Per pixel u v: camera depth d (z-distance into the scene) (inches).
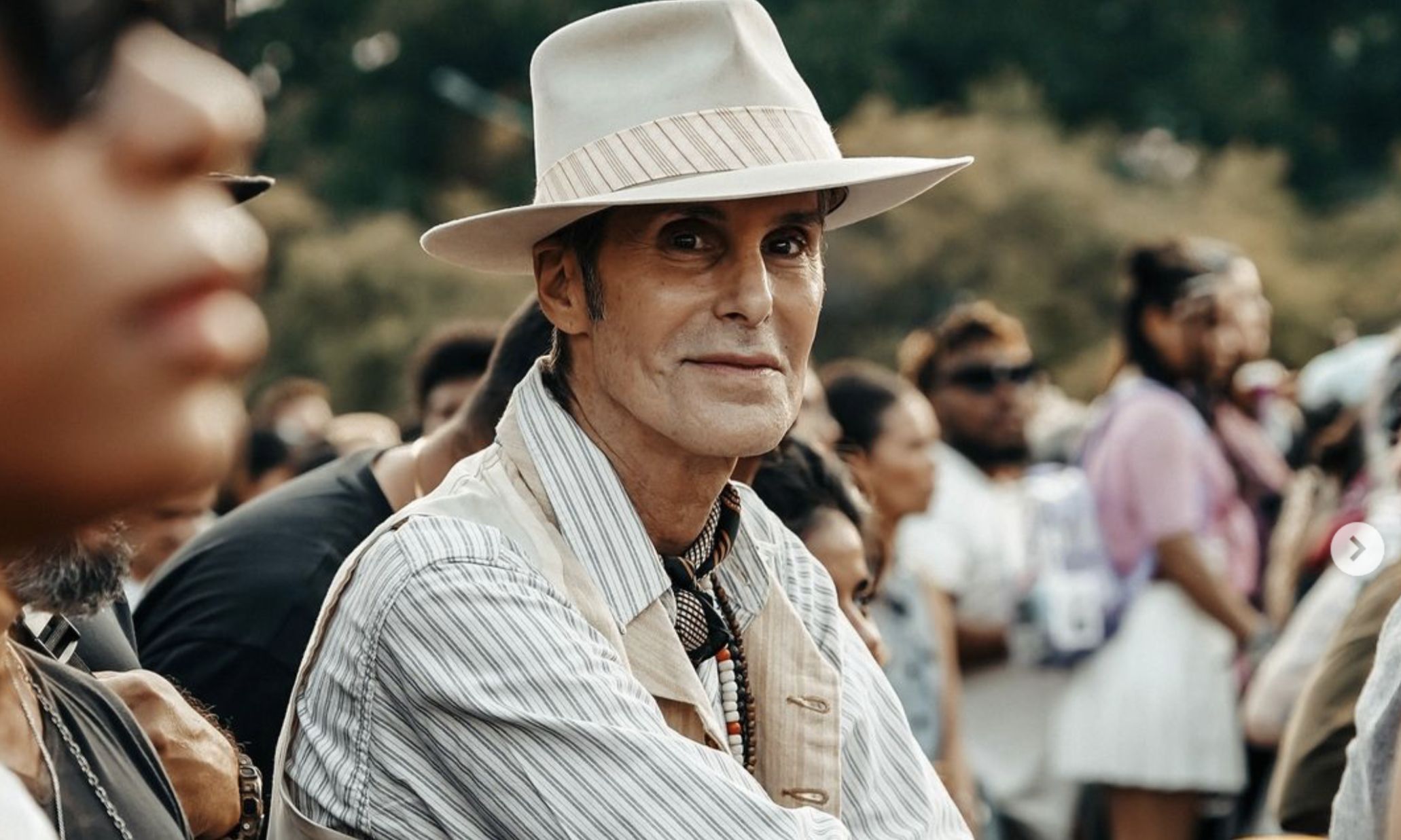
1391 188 1392.7
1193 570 266.2
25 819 33.6
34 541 26.8
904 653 213.5
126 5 26.4
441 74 1422.2
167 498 27.3
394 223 1055.6
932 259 1093.1
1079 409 406.3
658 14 99.9
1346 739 139.4
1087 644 264.7
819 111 103.7
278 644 137.3
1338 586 211.5
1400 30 1619.1
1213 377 283.6
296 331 1007.6
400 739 93.9
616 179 97.9
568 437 100.0
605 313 99.0
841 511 152.6
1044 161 1129.4
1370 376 327.3
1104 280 1098.7
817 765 101.3
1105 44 1539.1
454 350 203.3
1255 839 133.6
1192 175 1406.3
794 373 100.0
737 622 103.7
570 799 89.1
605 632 95.7
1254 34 1587.1
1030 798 266.2
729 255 97.7
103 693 81.3
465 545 93.9
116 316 25.9
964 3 1503.4
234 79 27.2
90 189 25.8
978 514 265.9
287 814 97.3
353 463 150.1
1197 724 263.7
